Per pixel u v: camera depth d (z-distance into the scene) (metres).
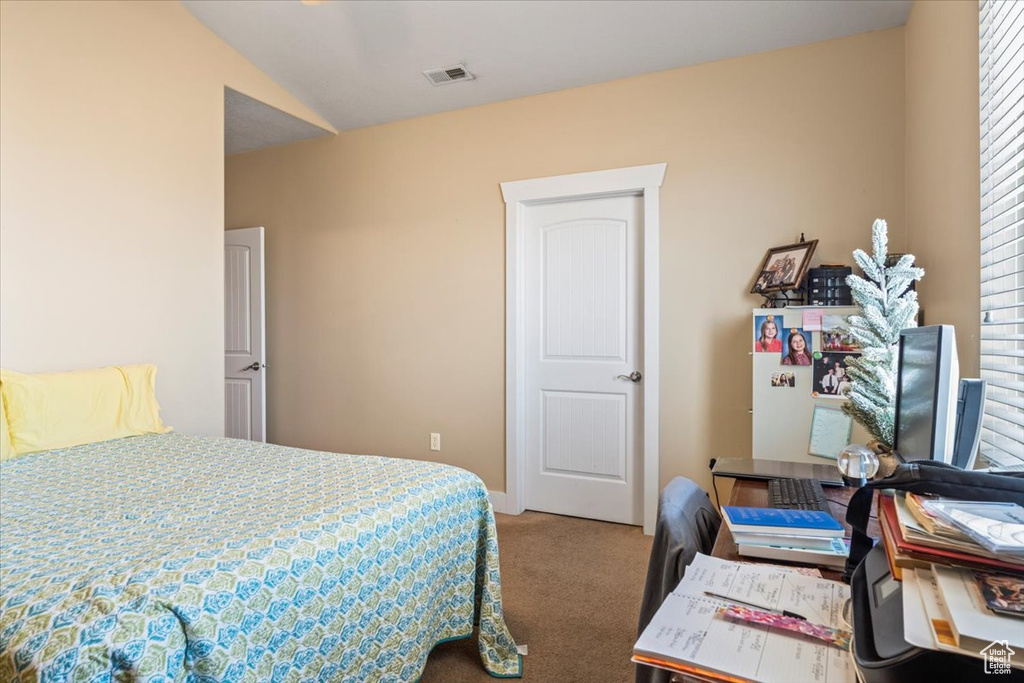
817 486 1.48
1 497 1.68
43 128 2.49
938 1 2.17
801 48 2.95
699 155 3.17
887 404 1.85
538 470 3.70
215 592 1.15
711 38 2.95
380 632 1.54
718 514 1.42
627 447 3.45
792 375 2.67
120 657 1.00
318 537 1.40
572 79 3.39
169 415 3.01
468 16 2.95
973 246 1.81
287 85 3.67
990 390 1.74
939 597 0.57
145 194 2.90
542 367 3.68
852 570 0.91
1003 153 1.62
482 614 1.97
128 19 2.83
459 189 3.81
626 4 2.78
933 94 2.25
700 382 3.16
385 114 3.93
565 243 3.60
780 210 2.99
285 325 4.43
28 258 2.44
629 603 2.41
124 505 1.59
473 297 3.78
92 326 2.68
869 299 1.98
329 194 4.25
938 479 0.72
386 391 4.07
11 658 1.02
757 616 0.75
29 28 2.45
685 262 3.19
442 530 1.82
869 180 2.81
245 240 4.34
